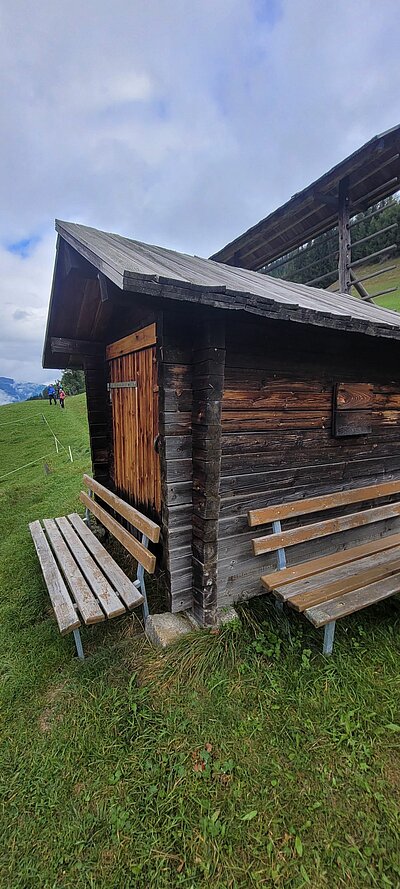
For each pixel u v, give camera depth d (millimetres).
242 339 2471
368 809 1556
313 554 3262
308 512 2879
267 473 2775
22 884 1383
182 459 2492
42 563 3043
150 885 1358
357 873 1362
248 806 1574
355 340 3094
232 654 2301
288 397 2791
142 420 3105
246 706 2012
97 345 4164
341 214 5438
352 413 3176
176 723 1933
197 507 2516
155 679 2189
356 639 2510
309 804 1574
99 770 1749
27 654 2561
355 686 2123
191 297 1711
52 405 23109
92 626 2758
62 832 1524
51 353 4332
